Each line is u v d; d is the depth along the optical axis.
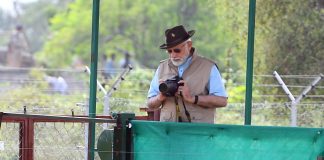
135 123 11.01
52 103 26.53
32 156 13.55
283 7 26.53
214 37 65.62
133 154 11.01
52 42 79.31
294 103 19.59
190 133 10.85
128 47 73.81
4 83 38.22
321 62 26.06
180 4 70.94
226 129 10.78
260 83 26.56
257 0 26.83
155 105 12.34
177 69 12.37
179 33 12.14
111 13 74.50
